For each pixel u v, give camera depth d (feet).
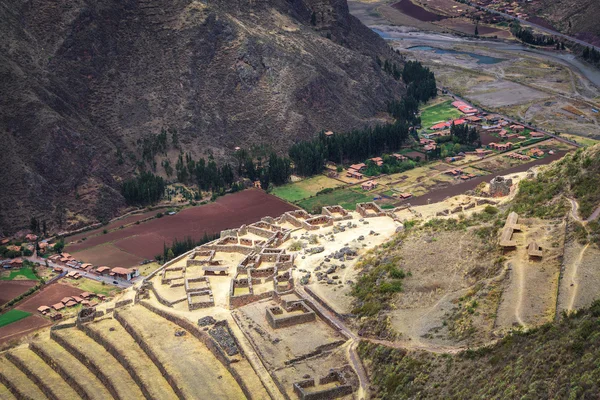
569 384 503.61
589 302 597.11
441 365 598.75
